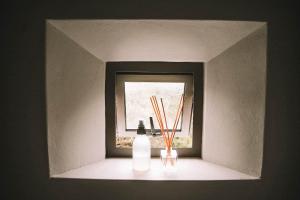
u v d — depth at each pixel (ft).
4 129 2.58
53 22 2.52
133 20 2.51
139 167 2.98
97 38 2.80
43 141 2.57
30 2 2.47
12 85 2.55
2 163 2.60
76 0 2.47
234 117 2.90
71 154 2.85
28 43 2.51
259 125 2.61
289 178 2.60
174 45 2.94
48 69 2.53
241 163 2.84
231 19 2.48
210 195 2.64
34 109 2.55
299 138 2.57
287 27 2.51
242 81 2.79
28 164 2.60
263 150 2.58
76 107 2.89
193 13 2.48
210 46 2.94
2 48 2.52
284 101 2.55
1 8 2.49
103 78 3.30
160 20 2.51
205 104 3.33
